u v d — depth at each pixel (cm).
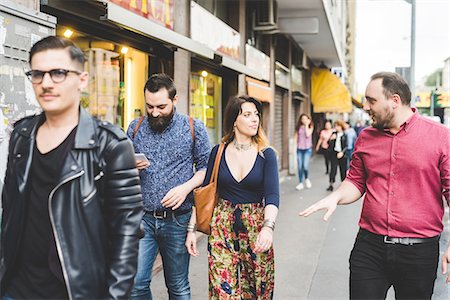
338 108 2781
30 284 222
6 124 360
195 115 995
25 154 224
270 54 1634
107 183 226
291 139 1823
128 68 691
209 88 1095
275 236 827
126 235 226
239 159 377
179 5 803
